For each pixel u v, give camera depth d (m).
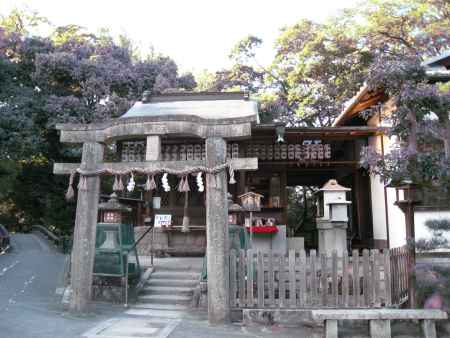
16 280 10.52
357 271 7.23
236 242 8.99
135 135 7.87
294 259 7.36
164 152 13.30
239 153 13.77
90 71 19.55
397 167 6.39
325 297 7.19
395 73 6.26
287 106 22.47
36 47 20.56
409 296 7.18
